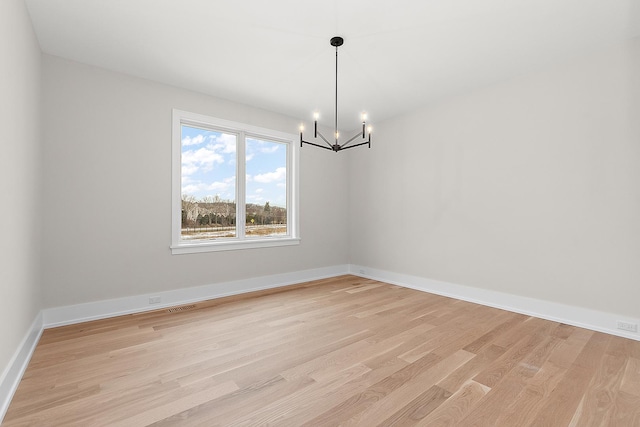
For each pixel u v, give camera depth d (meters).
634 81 2.71
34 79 2.53
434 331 2.79
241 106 4.18
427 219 4.30
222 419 1.58
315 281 4.86
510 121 3.48
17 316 1.99
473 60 3.10
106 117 3.18
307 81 3.55
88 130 3.07
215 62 3.12
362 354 2.33
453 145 4.01
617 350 2.42
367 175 5.16
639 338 2.63
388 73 3.38
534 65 3.19
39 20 2.42
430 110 4.26
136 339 2.58
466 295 3.85
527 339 2.63
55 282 2.89
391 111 4.52
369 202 5.13
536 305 3.27
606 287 2.84
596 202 2.90
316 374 2.03
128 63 3.11
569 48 2.87
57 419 1.57
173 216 3.58
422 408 1.68
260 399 1.75
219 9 2.34
